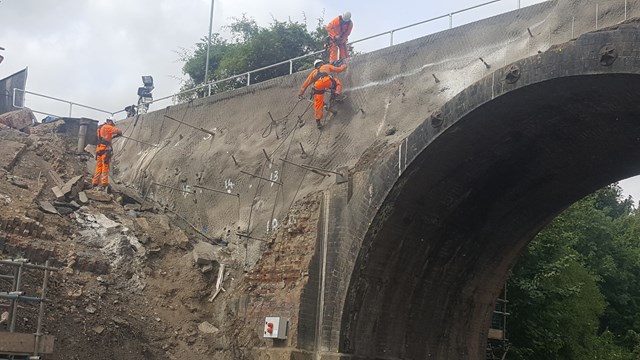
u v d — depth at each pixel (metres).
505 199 15.65
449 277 16.47
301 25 32.50
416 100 15.88
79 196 17.45
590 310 27.09
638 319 39.00
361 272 14.26
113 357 12.91
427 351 16.39
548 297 23.00
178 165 21.00
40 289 12.91
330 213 14.91
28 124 22.08
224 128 20.56
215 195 19.03
